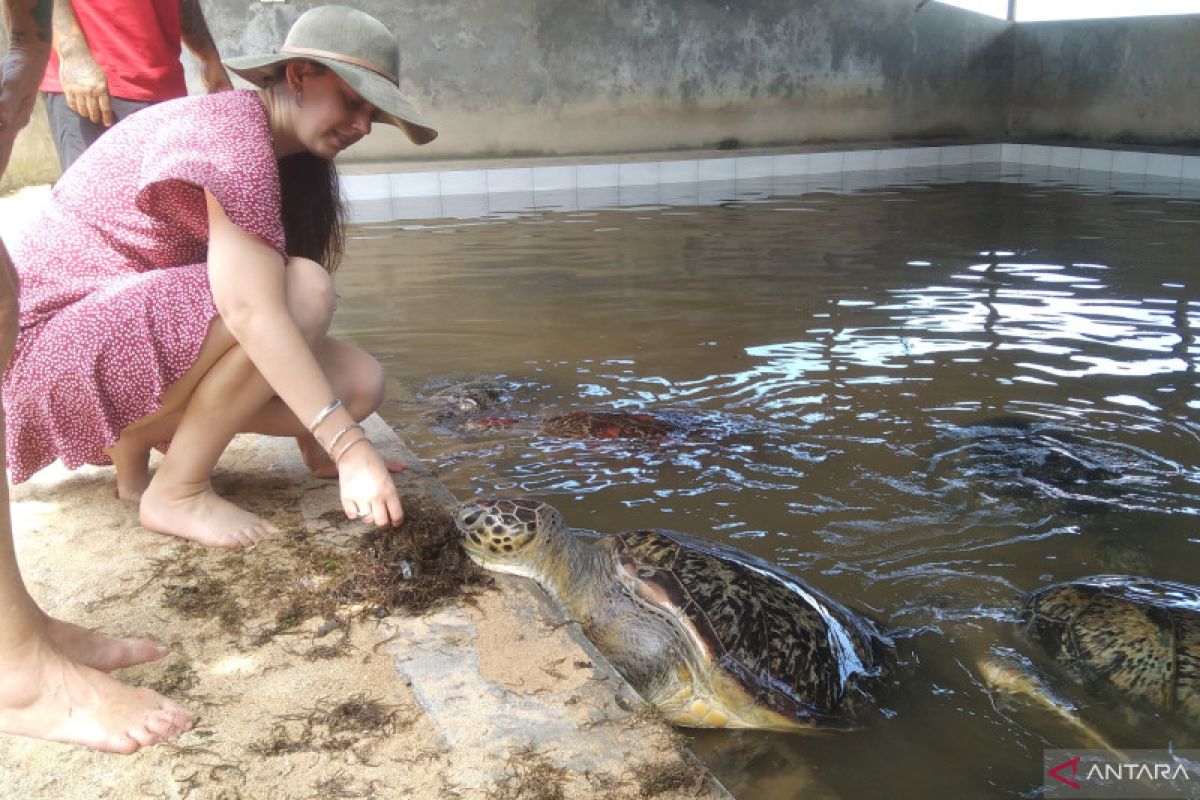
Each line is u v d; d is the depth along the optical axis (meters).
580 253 6.90
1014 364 4.30
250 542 2.10
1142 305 5.29
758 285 5.87
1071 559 2.64
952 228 7.84
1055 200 9.34
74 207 2.04
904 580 2.54
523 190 10.12
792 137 12.30
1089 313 5.14
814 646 2.09
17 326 1.35
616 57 11.09
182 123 1.96
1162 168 11.01
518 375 4.23
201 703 1.55
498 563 2.16
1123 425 3.57
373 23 1.98
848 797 1.79
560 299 5.55
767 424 3.62
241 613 1.82
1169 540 2.73
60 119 3.25
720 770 1.89
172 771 1.39
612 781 1.41
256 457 2.65
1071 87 12.75
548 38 10.73
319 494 2.39
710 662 2.03
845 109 12.52
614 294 5.67
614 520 2.86
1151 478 3.13
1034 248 6.95
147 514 2.11
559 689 1.65
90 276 2.03
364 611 1.86
